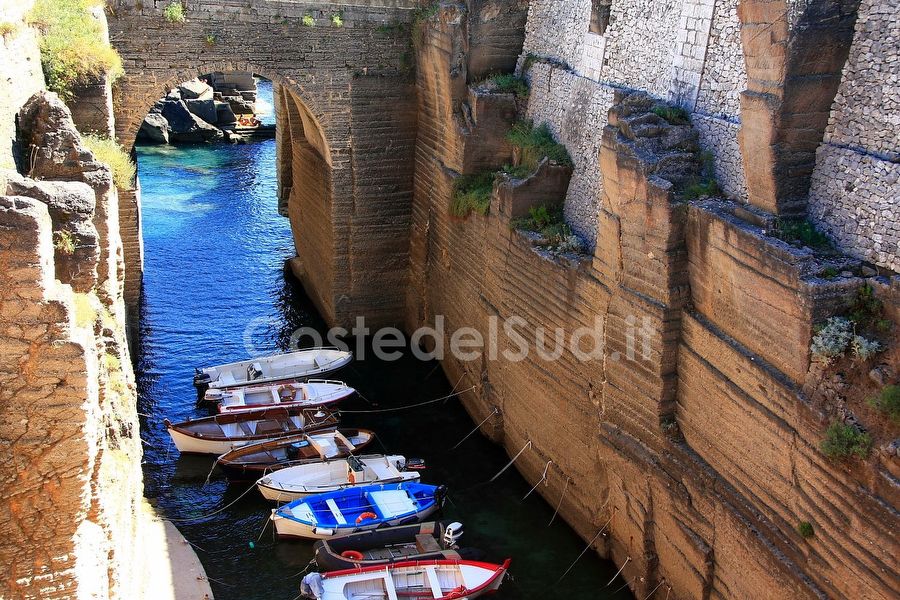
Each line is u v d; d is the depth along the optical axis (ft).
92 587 46.96
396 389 105.81
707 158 69.31
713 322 64.85
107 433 55.16
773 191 61.93
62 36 88.89
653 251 67.72
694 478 65.72
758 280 59.47
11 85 66.49
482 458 92.79
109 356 62.34
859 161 58.85
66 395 43.19
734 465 62.69
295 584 75.46
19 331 41.73
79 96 90.22
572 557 78.54
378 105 108.17
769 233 60.34
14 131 64.80
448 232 102.53
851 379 54.39
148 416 97.45
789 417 57.31
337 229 111.96
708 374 64.49
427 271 110.11
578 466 79.82
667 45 75.66
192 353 110.22
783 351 58.23
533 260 83.46
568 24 91.15
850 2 59.06
